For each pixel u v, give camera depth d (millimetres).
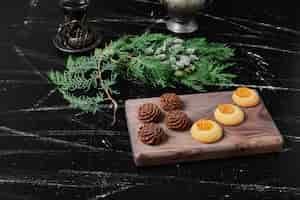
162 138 1046
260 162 1046
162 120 1092
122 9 1486
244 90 1127
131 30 1398
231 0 1518
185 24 1392
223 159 1053
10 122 1132
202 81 1211
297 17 1454
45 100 1185
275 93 1199
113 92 1199
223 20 1437
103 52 1242
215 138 1039
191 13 1353
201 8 1361
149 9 1484
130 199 980
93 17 1455
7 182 1009
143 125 1063
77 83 1205
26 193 990
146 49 1252
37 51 1327
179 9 1332
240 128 1068
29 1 1518
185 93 1198
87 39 1326
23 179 1015
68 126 1121
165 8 1396
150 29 1399
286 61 1294
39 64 1286
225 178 1017
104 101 1181
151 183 1009
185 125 1060
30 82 1232
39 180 1013
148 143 1038
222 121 1074
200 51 1269
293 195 986
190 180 1015
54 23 1430
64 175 1021
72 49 1314
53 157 1056
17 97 1192
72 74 1236
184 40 1354
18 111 1158
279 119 1134
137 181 1013
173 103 1107
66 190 995
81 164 1042
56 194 987
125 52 1245
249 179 1015
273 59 1301
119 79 1232
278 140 1048
